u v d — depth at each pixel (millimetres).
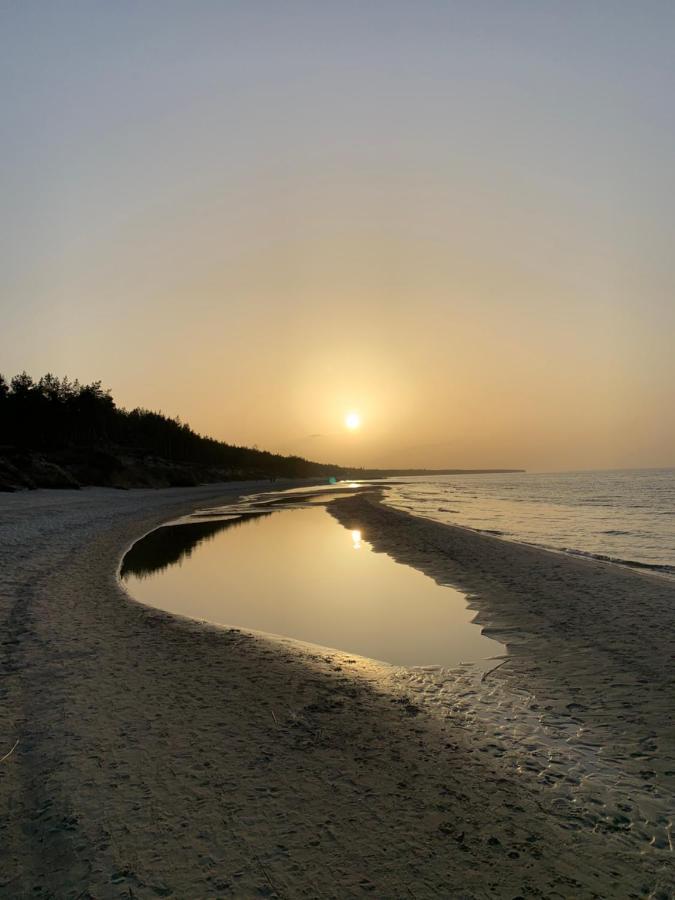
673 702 7238
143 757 5629
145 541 26141
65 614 11414
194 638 10148
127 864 4090
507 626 11164
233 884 3896
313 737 6180
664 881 3971
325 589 15531
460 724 6660
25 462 57969
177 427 135625
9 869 4059
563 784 5273
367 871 4031
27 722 6434
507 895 3820
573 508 51562
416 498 71062
